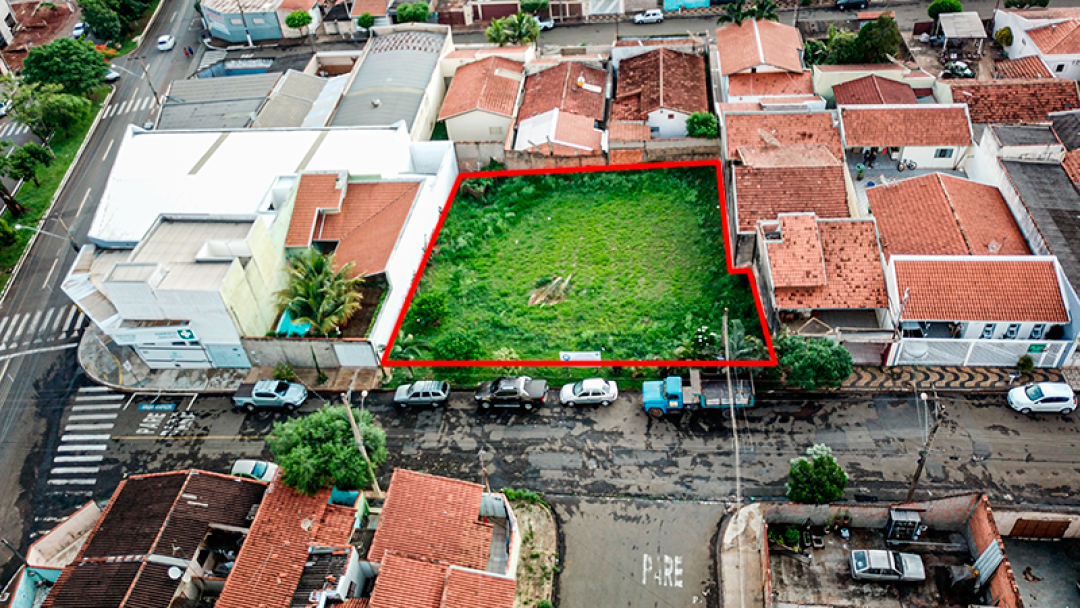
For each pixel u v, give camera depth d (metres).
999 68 82.25
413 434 57.94
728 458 54.12
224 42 110.00
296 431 51.06
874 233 61.06
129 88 102.00
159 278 59.44
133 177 73.00
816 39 93.38
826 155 70.25
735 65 83.69
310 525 48.56
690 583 47.78
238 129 78.81
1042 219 60.50
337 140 75.88
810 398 57.12
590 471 54.34
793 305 58.81
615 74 91.19
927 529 48.81
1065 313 55.16
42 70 93.75
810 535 49.28
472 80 87.56
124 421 61.22
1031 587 46.28
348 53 98.50
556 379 60.44
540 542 50.44
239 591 45.19
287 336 62.12
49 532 51.53
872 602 46.16
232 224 64.81
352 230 68.88
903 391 56.91
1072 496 49.88
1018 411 54.75
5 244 77.38
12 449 60.00
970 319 55.69
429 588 43.91
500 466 55.22
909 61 87.75
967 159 71.75
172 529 48.00
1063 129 69.88
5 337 69.25
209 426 60.22
